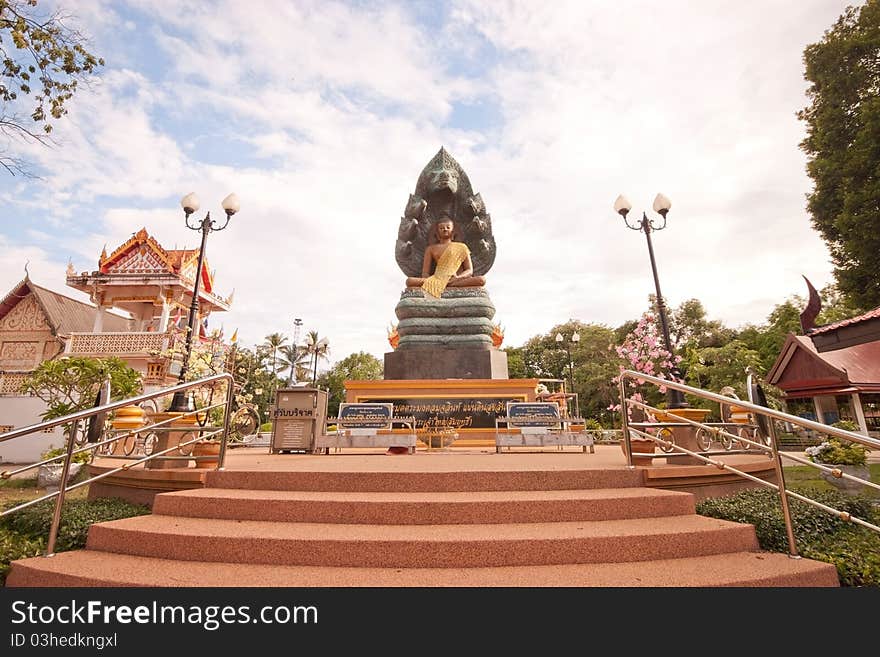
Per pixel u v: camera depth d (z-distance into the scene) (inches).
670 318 1594.5
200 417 291.4
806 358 764.6
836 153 660.1
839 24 685.9
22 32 309.0
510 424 358.9
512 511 162.7
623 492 183.9
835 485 326.6
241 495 177.6
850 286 657.0
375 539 141.3
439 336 493.0
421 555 138.6
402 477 185.9
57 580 133.6
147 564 141.9
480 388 434.3
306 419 317.1
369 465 222.7
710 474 206.1
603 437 609.3
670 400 266.4
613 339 1454.2
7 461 837.8
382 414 370.9
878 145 594.6
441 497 174.2
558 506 164.7
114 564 141.6
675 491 186.7
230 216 463.8
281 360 2050.9
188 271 993.5
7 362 994.1
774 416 160.7
